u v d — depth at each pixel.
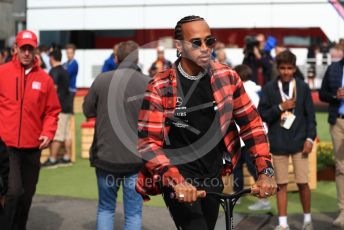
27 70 6.53
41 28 23.56
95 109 6.04
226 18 21.73
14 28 29.78
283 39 21.33
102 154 5.96
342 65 7.57
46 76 6.61
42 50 15.77
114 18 22.94
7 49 18.31
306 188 7.29
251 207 8.56
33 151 6.56
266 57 12.47
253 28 21.56
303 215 7.98
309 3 21.09
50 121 6.64
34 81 6.50
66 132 11.69
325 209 8.52
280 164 7.19
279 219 7.24
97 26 23.12
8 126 6.42
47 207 8.66
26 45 6.40
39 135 6.57
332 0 20.92
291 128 7.15
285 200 7.24
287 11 21.27
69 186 10.14
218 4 21.80
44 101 6.59
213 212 4.44
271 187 4.05
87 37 23.28
